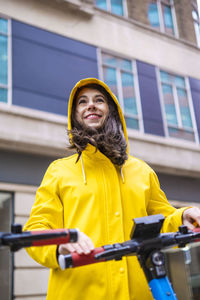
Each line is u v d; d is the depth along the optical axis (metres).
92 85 1.72
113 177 1.43
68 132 1.62
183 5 9.56
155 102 7.98
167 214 1.53
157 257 0.92
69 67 6.94
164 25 9.05
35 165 5.96
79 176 1.44
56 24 7.04
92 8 7.55
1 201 5.47
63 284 1.24
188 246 7.43
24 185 5.70
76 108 1.71
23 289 5.14
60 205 1.42
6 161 5.71
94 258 0.90
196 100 8.73
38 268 5.37
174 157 7.66
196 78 8.98
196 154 8.07
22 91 6.20
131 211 1.40
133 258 1.30
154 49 8.45
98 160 1.46
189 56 9.07
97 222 1.32
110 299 1.21
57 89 6.62
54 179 1.46
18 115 5.91
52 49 6.83
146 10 8.84
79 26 7.37
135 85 7.81
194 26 9.60
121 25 8.09
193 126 8.43
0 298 4.90
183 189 7.78
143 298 1.26
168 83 8.41
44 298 5.28
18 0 6.71
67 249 0.97
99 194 1.38
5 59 6.23
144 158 7.20
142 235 0.94
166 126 7.93
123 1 8.54
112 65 7.64
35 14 6.84
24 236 0.82
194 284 7.19
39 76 6.48
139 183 1.49
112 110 1.73
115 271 1.24
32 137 5.90
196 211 1.26
